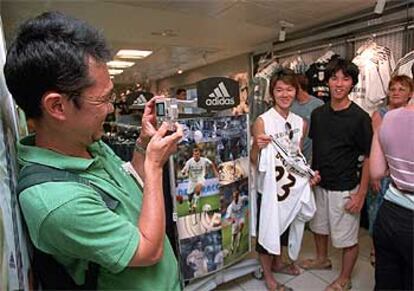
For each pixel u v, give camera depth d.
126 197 0.69
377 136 1.54
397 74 2.64
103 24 3.65
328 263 2.50
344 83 2.00
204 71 7.93
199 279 2.09
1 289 0.47
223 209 2.10
